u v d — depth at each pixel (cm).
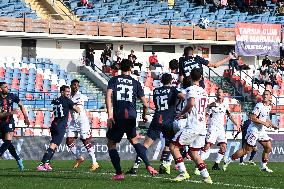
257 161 7394
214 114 5481
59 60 10450
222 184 3834
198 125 3816
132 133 3956
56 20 10362
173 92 4503
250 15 12450
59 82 9731
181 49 11306
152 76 10112
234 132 8325
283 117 9081
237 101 10062
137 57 11050
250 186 3766
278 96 10294
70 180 3944
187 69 4788
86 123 5309
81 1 11556
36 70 9681
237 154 5328
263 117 5147
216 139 5494
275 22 12381
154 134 4575
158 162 6681
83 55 10669
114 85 3850
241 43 10794
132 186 3581
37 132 8000
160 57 11188
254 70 10894
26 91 8988
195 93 3788
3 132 4947
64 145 6938
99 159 7056
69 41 10581
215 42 11244
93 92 9750
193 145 3856
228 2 12575
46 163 5003
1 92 4934
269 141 5266
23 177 4159
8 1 10988
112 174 4566
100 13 11519
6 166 5616
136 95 3897
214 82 10550
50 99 8775
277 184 3950
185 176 3912
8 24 9988
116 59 10212
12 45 10212
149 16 11762
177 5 12431
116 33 10725
